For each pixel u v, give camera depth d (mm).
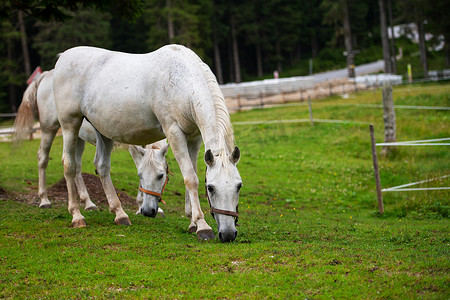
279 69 64938
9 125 22812
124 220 6609
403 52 62781
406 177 12078
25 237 5875
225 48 63688
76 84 6547
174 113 5688
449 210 8680
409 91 27000
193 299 3877
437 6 35625
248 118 23281
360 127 18031
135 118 6051
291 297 3801
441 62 52469
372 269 4320
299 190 11539
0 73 38344
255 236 6160
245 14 57062
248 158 15242
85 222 6531
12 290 4199
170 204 9320
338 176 12875
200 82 5566
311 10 71000
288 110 24703
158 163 7121
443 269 4254
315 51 71000
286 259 4719
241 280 4195
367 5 71250
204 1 47750
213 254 4926
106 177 6832
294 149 16219
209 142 5266
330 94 29750
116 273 4516
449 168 11883
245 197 10578
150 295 3967
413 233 6379
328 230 6855
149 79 5859
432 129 16656
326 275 4215
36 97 8312
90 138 8312
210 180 5094
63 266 4750
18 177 11172
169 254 5047
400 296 3744
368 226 7371
